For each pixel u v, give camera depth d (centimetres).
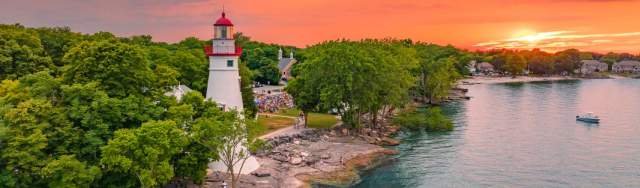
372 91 9488
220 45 5866
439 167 7306
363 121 10719
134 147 4262
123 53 5031
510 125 11044
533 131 10231
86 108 4519
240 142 5931
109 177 4550
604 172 7019
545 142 9069
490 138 9450
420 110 13825
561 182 6556
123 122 4750
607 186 6384
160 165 4462
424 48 19475
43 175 3994
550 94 19650
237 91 6006
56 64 9350
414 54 14838
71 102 4544
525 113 13200
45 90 4631
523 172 7025
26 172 4044
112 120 4656
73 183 4072
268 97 13162
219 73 5897
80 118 4494
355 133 9444
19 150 3944
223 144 5228
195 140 4997
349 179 6619
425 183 6519
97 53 4969
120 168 4353
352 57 9281
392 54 12194
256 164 6406
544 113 13188
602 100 17075
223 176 5828
